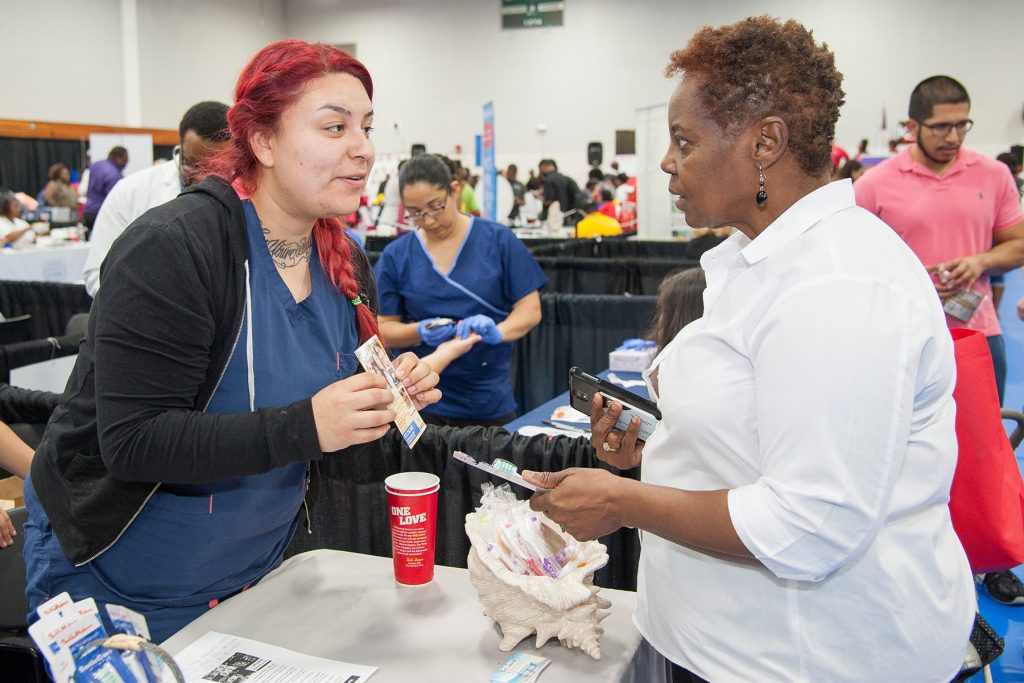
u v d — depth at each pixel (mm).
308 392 1282
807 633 992
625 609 1308
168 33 14430
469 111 16484
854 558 941
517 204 12734
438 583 1394
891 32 13648
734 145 977
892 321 884
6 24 11977
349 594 1348
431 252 2811
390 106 16984
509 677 1085
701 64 987
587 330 4480
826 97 966
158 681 947
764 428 927
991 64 13266
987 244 2916
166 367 1090
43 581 1294
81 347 1232
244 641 1194
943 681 1019
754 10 14445
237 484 1258
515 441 1957
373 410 1110
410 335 2746
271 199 1211
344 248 1372
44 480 1236
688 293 2256
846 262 914
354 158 1165
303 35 17281
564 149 15977
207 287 1132
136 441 1070
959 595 1038
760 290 973
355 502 2094
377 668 1126
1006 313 8086
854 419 869
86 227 10070
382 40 16781
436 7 16328
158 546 1245
